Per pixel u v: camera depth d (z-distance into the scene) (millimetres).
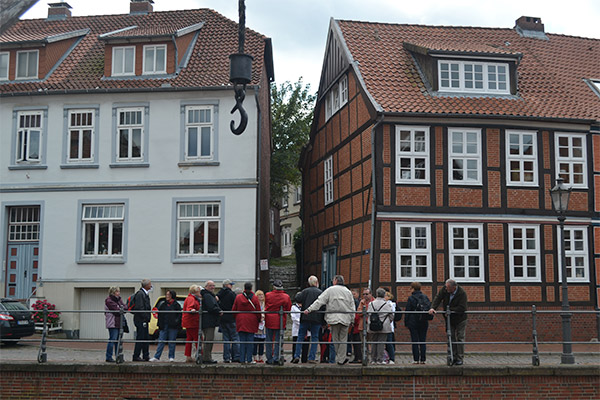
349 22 25453
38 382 12984
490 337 20531
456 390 12352
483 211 21062
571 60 26406
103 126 22688
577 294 21516
